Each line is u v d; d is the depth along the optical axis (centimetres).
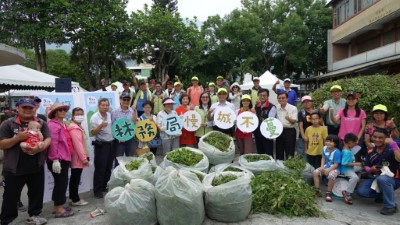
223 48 3044
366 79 704
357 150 553
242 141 679
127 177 463
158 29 2278
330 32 2723
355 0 2295
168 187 388
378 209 488
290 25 2850
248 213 438
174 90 947
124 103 598
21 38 2047
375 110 541
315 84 3070
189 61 3056
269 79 1652
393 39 2034
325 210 478
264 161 561
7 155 412
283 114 647
